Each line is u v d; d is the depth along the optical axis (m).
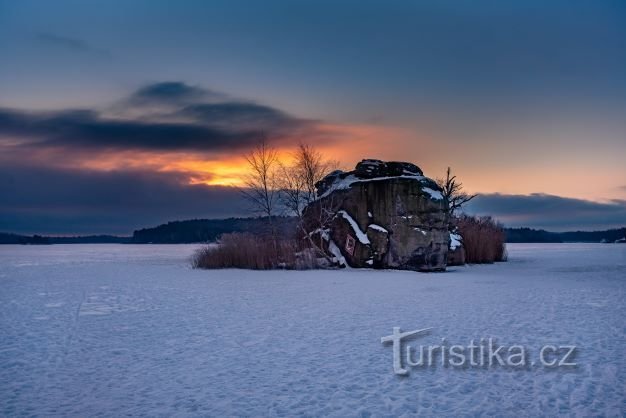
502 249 54.78
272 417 8.35
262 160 46.00
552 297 21.55
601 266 44.28
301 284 28.28
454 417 8.25
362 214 40.06
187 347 13.06
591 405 8.67
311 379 10.29
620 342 12.96
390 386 9.82
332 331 14.80
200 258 45.41
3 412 8.62
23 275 37.34
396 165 40.66
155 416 8.44
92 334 14.76
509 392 9.41
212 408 8.76
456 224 50.50
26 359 12.00
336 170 45.12
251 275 34.97
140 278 33.59
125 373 10.83
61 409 8.76
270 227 44.81
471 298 21.48
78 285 29.06
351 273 35.94
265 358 11.90
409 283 28.44
